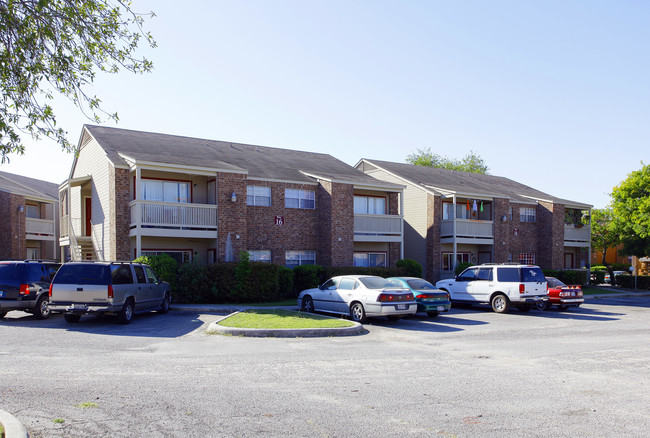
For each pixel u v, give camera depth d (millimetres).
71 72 7980
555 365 9539
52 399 6672
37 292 15500
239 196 23484
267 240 25375
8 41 7480
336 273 24578
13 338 11812
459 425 5906
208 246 24391
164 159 22156
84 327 14016
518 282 19453
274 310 17859
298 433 5551
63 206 29016
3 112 7699
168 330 13578
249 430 5613
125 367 8719
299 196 26656
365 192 29641
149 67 8562
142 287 15852
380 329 14695
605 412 6488
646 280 37281
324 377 8234
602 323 16906
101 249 24109
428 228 31328
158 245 23375
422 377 8344
